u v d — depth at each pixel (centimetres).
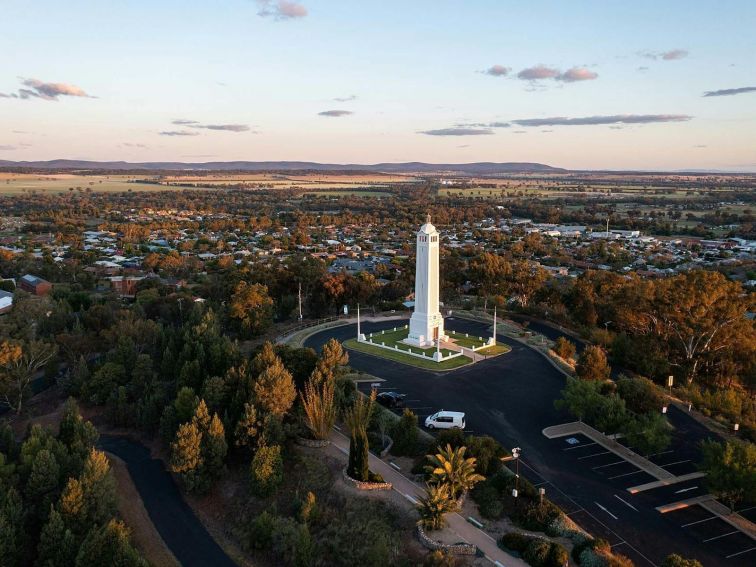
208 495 6184
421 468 5731
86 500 5409
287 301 12600
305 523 5172
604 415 6397
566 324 12000
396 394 7419
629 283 11344
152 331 9412
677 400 7956
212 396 7038
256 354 7869
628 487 5512
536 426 6794
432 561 4394
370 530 5003
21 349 8506
